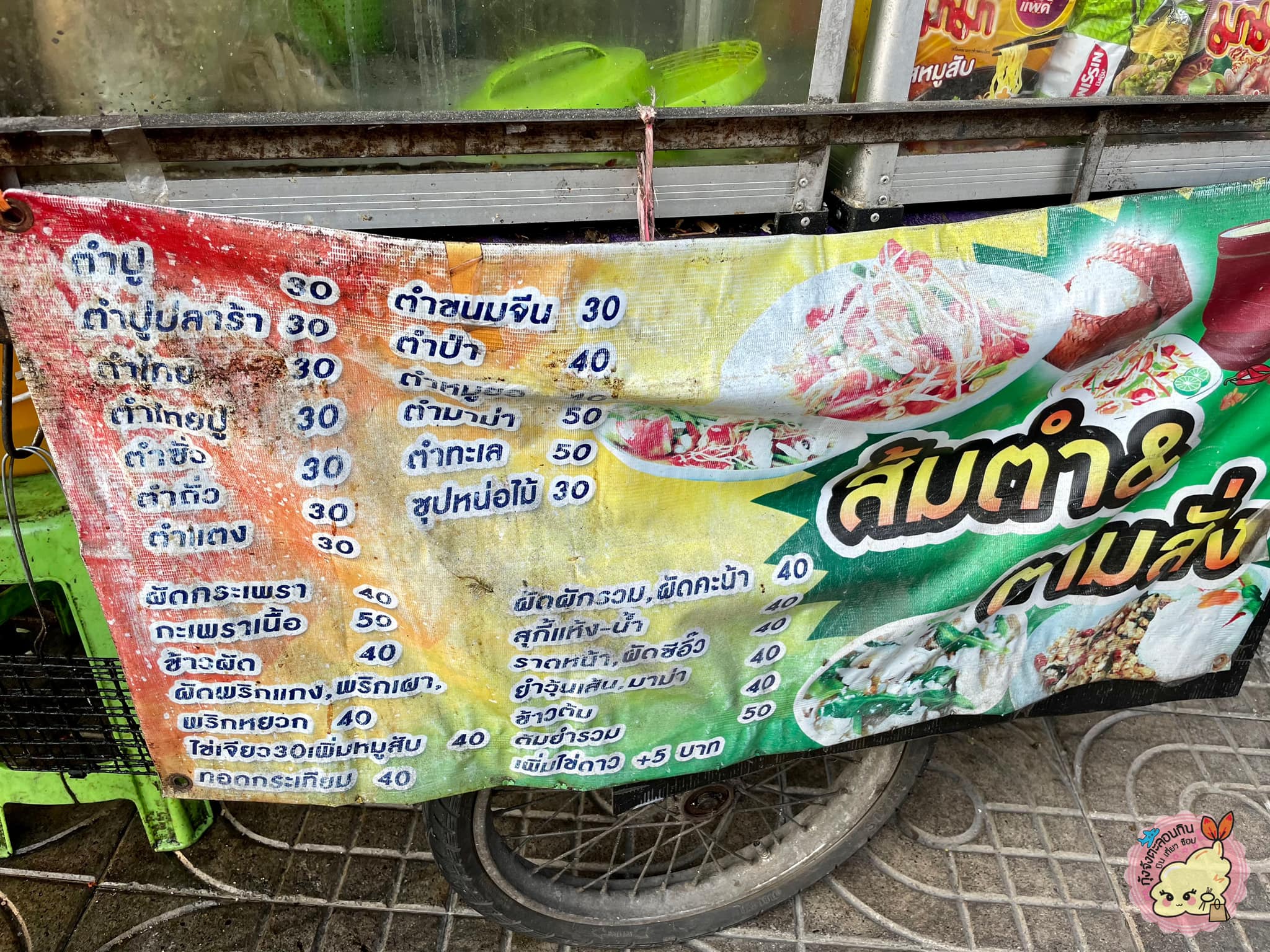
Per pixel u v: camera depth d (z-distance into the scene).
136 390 1.29
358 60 1.35
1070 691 2.07
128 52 1.24
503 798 2.59
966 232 1.46
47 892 2.35
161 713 1.56
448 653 1.56
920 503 1.65
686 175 1.52
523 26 1.39
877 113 1.47
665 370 1.39
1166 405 1.69
